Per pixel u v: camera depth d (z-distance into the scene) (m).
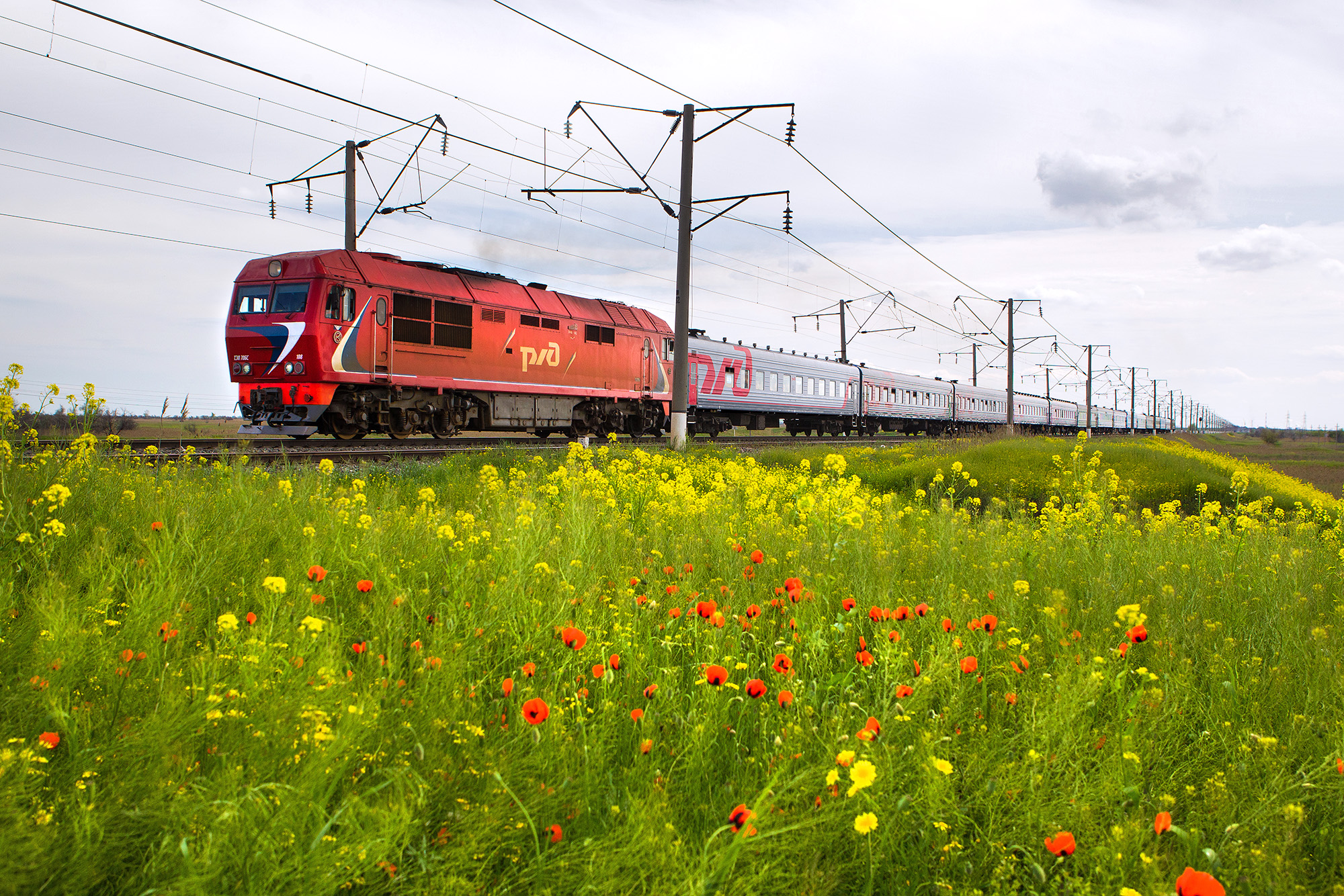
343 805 1.77
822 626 3.51
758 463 14.71
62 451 5.84
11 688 2.27
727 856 1.68
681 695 2.84
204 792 1.76
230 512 5.02
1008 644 3.29
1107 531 6.45
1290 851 2.05
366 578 3.80
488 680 2.86
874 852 1.97
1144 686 2.98
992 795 2.22
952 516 7.37
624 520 6.56
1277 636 3.72
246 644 2.39
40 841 1.57
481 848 1.80
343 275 15.40
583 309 21.66
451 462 11.41
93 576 3.31
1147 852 1.99
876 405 39.41
